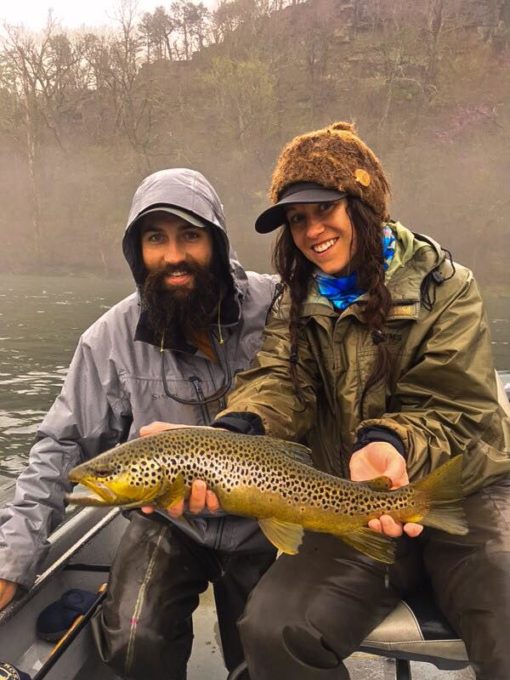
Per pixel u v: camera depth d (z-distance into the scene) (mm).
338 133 1009
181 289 1062
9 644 990
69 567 1177
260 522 854
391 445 864
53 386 4246
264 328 1127
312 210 990
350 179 969
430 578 906
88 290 12289
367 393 970
